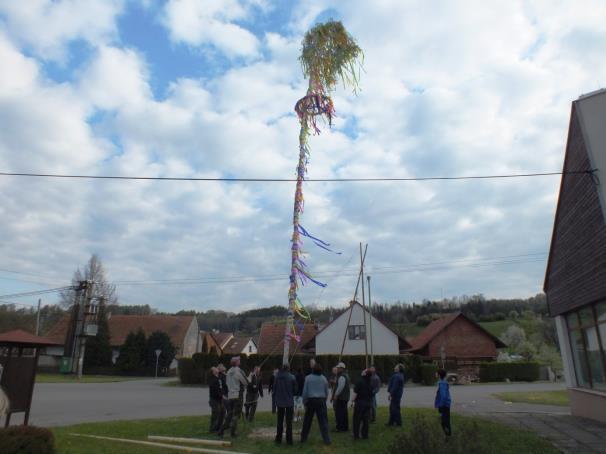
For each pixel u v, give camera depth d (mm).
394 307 83312
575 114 11773
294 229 12586
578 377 14273
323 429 9203
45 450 6215
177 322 56688
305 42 13305
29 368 10328
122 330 54531
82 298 39438
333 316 45750
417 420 6523
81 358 37250
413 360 34625
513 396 21672
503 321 72250
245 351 69562
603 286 10875
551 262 15289
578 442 9367
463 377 37094
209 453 8312
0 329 43125
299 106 13234
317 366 9617
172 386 31422
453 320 44625
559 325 15141
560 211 13828
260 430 11062
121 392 25047
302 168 12930
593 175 10922
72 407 17203
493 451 7508
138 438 9828
